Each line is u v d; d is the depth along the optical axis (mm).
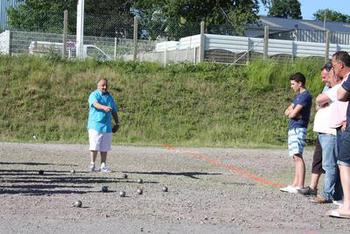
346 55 10992
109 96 17469
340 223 10422
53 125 32500
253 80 38031
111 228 9406
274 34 62125
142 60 39969
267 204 12180
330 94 11891
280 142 32562
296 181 13844
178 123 33719
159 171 18344
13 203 11258
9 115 33031
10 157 21297
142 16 59438
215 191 13977
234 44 41062
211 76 38281
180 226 9734
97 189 13539
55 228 9266
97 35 43688
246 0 59844
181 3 57031
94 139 17203
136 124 33219
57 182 14500
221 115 34906
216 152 26672
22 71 36688
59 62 38344
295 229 9820
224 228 9688
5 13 71750
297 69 39219
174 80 37594
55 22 46906
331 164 12250
